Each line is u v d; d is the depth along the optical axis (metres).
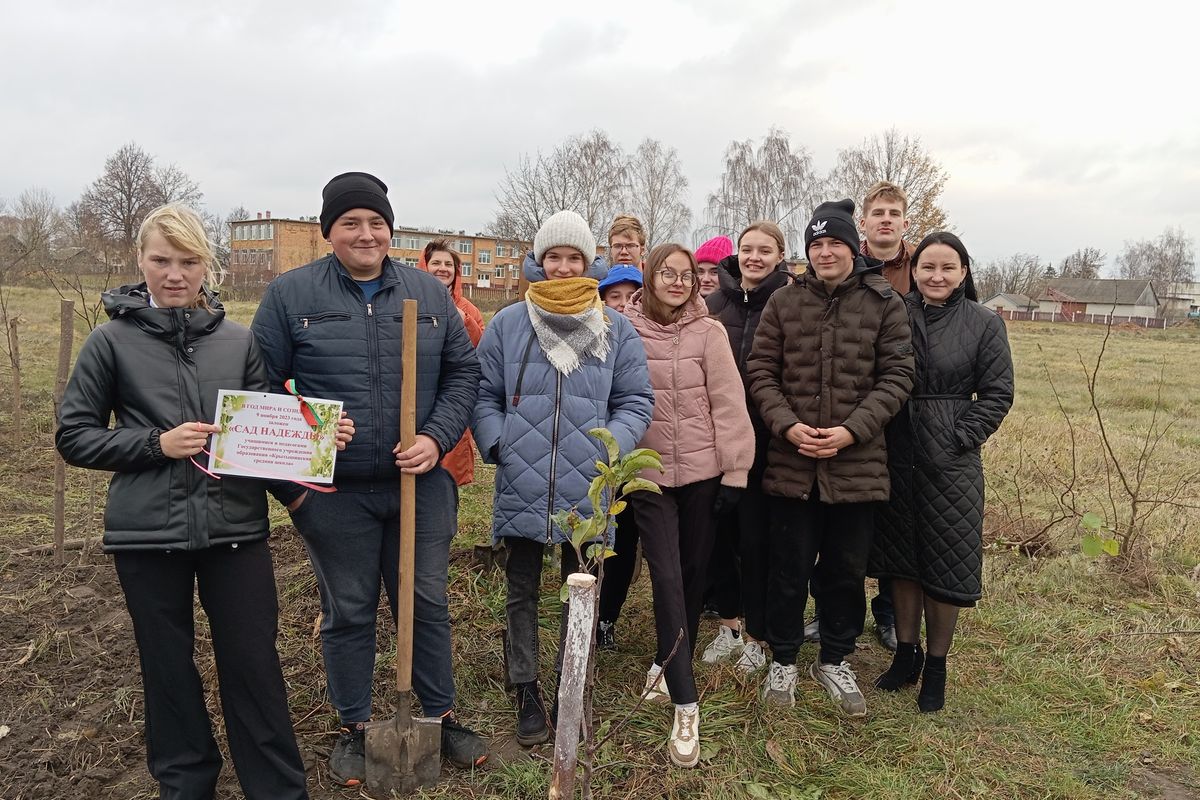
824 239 3.09
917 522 3.19
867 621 4.18
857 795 2.70
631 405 2.94
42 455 6.97
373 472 2.61
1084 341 28.41
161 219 2.18
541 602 4.07
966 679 3.49
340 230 2.52
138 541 2.14
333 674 2.72
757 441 3.42
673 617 2.90
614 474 1.75
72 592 4.11
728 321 3.75
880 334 3.09
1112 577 4.67
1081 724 3.17
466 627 3.74
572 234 2.96
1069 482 6.59
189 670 2.31
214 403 2.24
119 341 2.17
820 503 3.20
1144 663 3.67
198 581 2.32
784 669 3.22
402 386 2.56
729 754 2.88
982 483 3.16
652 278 3.16
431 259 4.89
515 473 2.85
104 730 2.93
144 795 2.58
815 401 3.09
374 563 2.71
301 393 2.60
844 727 3.09
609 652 3.65
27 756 2.74
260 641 2.32
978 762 2.90
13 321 7.46
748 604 3.46
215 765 2.41
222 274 2.43
